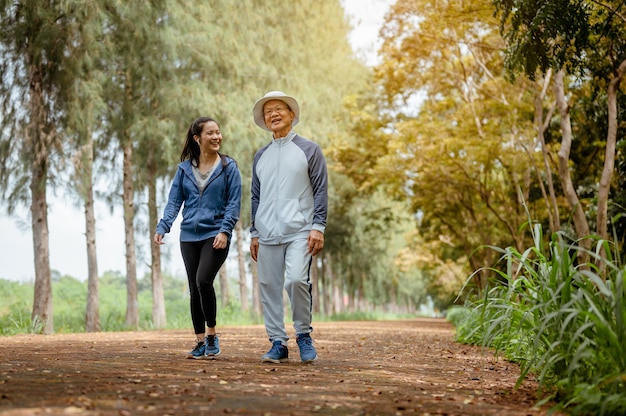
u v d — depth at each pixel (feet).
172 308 89.66
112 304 103.91
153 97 59.67
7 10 49.01
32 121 49.26
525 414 10.81
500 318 14.73
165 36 57.47
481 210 82.02
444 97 68.44
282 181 17.79
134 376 13.78
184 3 63.05
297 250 17.56
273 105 18.07
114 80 59.62
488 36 55.36
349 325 72.08
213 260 18.17
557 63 33.81
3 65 49.70
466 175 65.21
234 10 71.36
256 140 67.56
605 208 36.52
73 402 10.00
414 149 65.21
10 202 49.75
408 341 36.42
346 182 100.42
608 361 11.35
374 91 85.71
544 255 14.66
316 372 16.28
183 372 14.96
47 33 48.80
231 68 67.51
